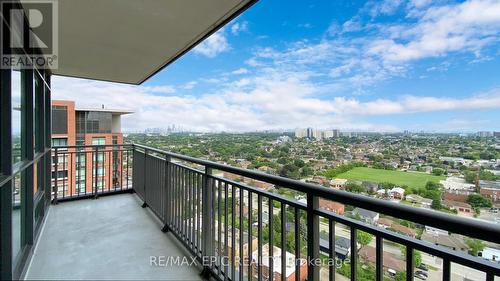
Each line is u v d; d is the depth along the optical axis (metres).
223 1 2.11
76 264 2.39
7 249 1.75
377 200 1.03
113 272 2.29
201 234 2.44
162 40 2.91
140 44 3.02
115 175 5.03
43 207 3.44
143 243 2.86
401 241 0.97
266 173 1.69
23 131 2.47
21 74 2.38
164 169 3.36
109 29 2.59
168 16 2.34
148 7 2.18
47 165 3.93
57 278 2.17
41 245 2.75
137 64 3.79
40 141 3.36
